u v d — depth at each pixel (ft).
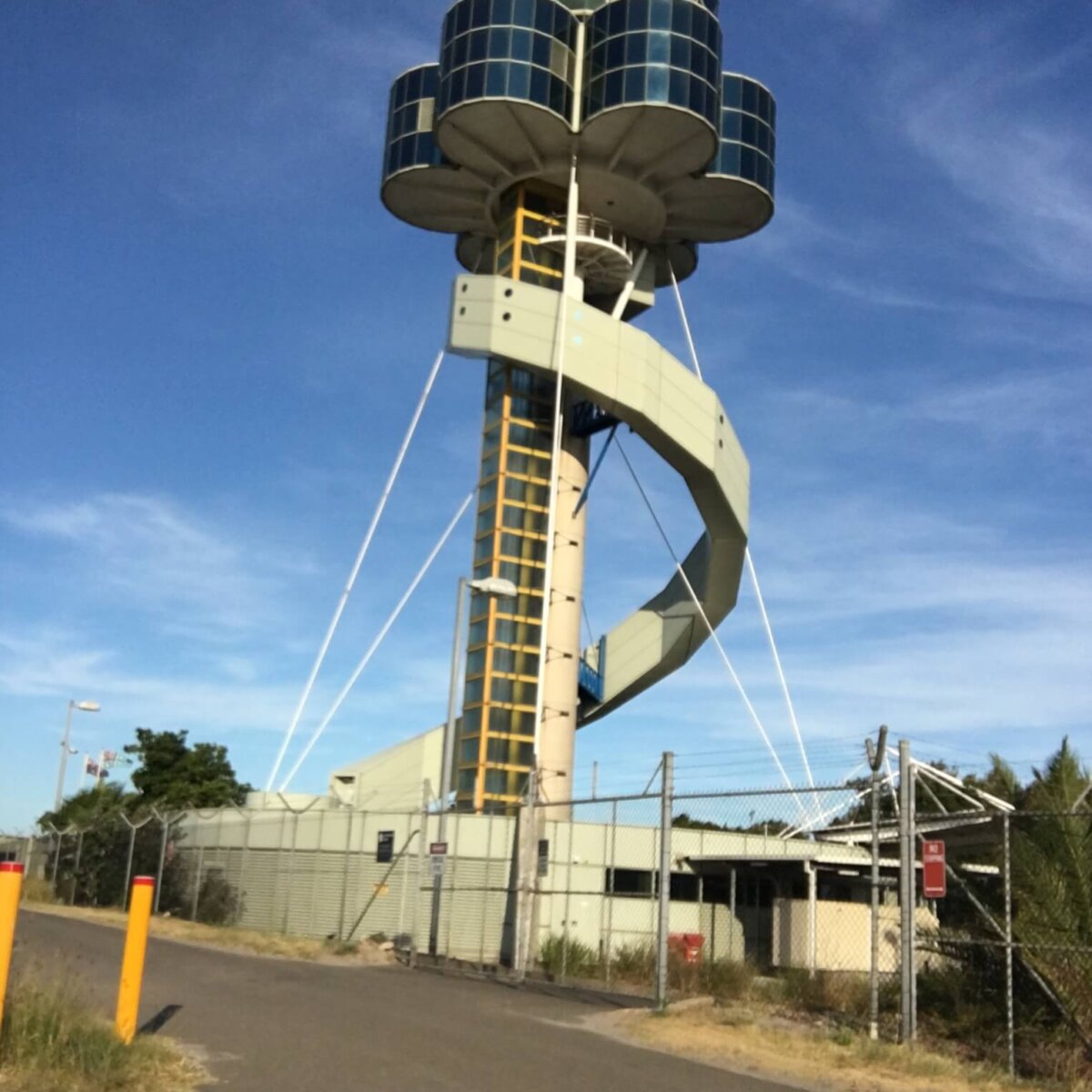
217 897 117.70
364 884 106.73
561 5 148.46
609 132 146.00
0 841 170.50
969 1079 39.47
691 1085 36.09
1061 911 44.68
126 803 190.29
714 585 150.92
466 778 133.59
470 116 144.46
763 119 160.66
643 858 104.83
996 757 54.70
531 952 76.54
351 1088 32.53
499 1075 35.76
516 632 137.49
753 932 104.17
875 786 48.16
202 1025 42.80
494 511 141.28
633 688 157.28
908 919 44.55
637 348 135.44
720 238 167.94
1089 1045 42.93
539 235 154.51
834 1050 43.04
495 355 134.82
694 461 137.28
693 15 147.13
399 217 164.35
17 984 35.47
